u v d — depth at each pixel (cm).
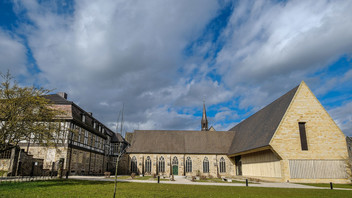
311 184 2864
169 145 5391
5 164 2711
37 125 2028
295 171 3075
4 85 1956
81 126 3741
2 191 1461
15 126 1889
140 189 1905
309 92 3391
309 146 3183
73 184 2073
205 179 3881
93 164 4331
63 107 3403
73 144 3425
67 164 3200
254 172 3931
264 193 1853
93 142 4350
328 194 1853
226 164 5175
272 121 3578
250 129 4522
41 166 3077
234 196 1630
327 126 3278
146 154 5225
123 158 5219
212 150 5294
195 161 5203
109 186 2052
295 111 3288
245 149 3944
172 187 2188
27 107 1992
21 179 2303
